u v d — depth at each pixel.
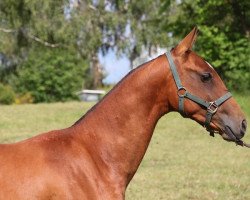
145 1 36.94
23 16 36.19
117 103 4.51
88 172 4.32
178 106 4.45
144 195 8.76
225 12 21.05
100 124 4.50
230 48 20.73
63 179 4.23
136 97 4.48
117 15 37.38
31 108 18.72
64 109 18.27
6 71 39.25
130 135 4.48
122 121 4.48
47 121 16.39
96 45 36.94
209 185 9.54
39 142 4.40
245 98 18.17
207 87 4.43
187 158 12.02
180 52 4.46
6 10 36.38
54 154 4.32
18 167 4.23
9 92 29.31
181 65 4.44
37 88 30.50
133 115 4.48
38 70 30.53
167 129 15.62
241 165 11.34
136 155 4.51
